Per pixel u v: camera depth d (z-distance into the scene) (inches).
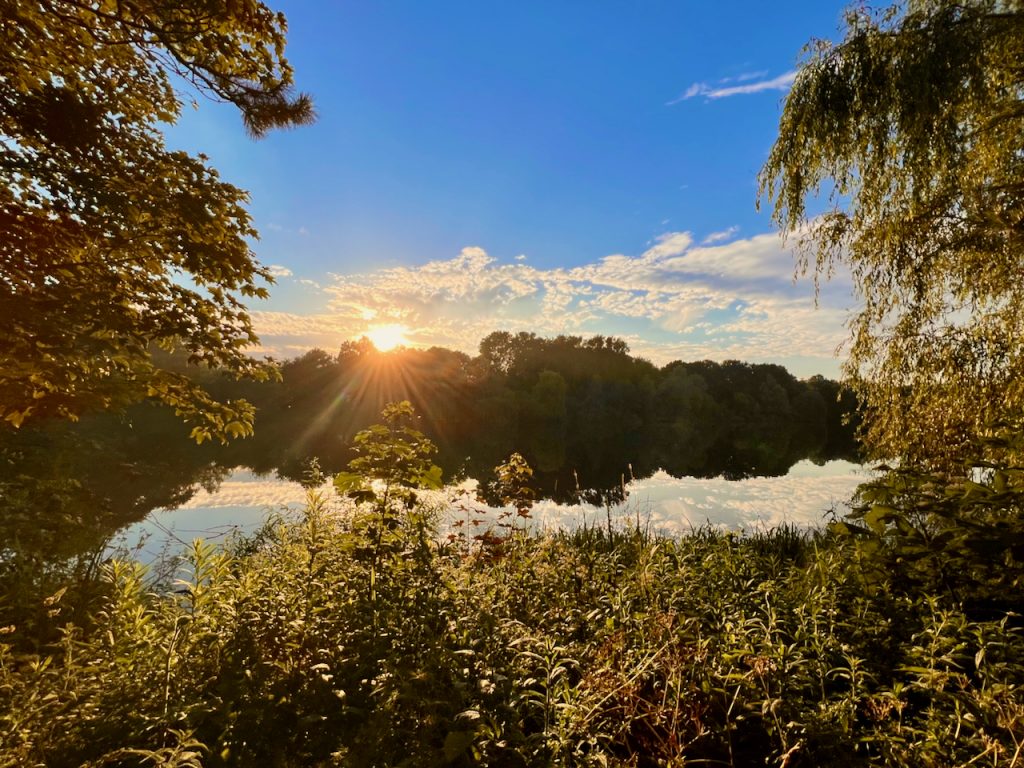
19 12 185.8
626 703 102.1
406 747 84.7
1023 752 74.3
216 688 96.4
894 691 93.4
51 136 193.8
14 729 80.8
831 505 452.1
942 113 230.1
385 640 108.7
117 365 227.0
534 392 2440.9
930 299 257.4
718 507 446.9
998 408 233.6
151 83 249.1
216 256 229.0
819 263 289.1
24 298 178.9
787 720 92.7
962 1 235.9
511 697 94.3
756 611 145.8
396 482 150.1
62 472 324.2
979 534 138.7
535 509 426.9
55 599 137.3
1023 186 231.1
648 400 2790.4
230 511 428.5
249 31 215.0
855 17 253.3
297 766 81.8
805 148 266.2
